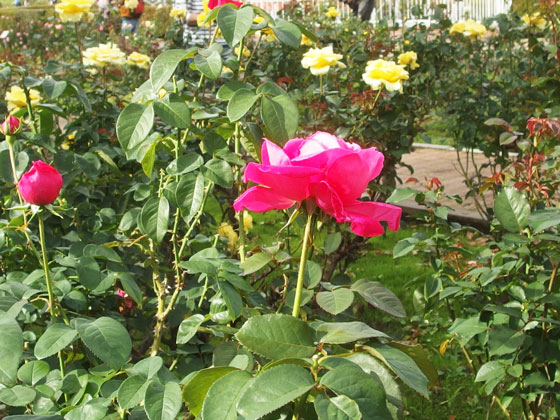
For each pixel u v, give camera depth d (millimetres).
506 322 2088
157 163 2373
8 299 1485
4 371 1193
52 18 8195
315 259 3717
